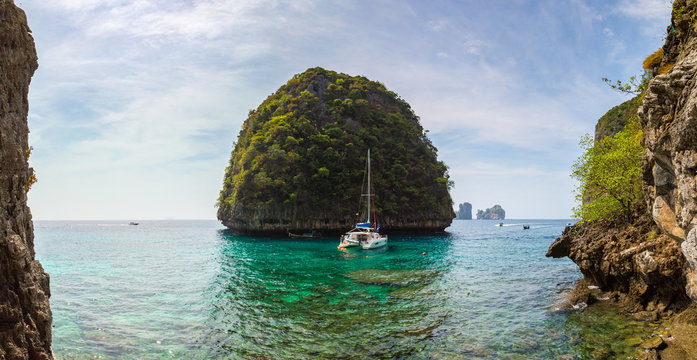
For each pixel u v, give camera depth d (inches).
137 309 627.2
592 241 671.1
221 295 725.9
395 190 3193.9
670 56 453.1
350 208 2935.5
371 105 3831.2
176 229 5054.1
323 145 3132.4
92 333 502.3
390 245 1920.5
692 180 296.8
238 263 1217.4
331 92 3801.7
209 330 511.5
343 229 2962.6
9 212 245.0
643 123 383.6
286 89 4079.7
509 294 693.3
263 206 2659.9
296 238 2568.9
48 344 267.1
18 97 263.1
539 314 550.6
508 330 486.6
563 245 796.0
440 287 769.6
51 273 1024.2
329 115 3528.5
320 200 2908.5
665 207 385.4
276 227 2783.0
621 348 400.8
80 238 2763.3
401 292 726.5
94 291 776.9
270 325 529.3
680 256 436.8
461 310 589.6
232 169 3634.4
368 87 3971.5
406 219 3186.5
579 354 396.5
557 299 637.9
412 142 3617.1
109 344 461.1
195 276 961.5
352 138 3235.7
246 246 1930.4
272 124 3206.2
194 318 570.9
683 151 308.2
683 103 311.4
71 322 551.8
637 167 622.8
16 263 235.0
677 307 465.7
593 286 668.7
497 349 423.2
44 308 260.7
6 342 225.3
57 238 2758.4
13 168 243.6
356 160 3122.5
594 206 708.0
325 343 454.9
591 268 643.5
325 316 568.7
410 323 527.2
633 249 527.5
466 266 1083.3
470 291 725.9
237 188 2780.5
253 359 410.0
